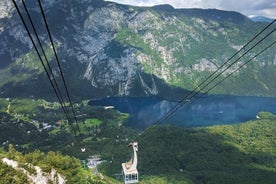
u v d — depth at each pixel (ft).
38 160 544.62
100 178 594.65
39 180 482.69
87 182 549.95
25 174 470.39
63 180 520.01
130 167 219.41
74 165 586.04
